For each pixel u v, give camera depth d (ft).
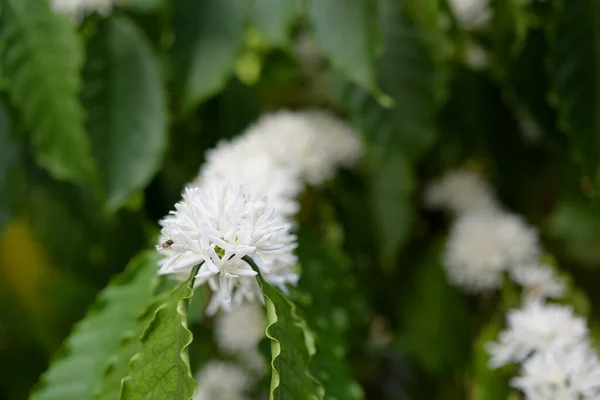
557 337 1.94
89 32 2.20
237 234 1.60
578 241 2.52
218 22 2.14
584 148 2.16
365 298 2.47
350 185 2.45
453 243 2.35
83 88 2.18
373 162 2.41
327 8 2.09
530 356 1.99
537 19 2.35
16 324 2.73
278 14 2.11
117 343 1.82
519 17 2.28
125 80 2.20
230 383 2.28
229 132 2.41
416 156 2.23
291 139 2.22
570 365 1.86
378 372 2.73
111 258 2.52
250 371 2.33
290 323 1.59
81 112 2.17
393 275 2.58
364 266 2.48
